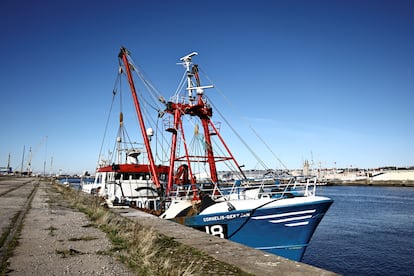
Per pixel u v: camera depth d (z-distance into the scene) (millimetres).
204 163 16031
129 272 4965
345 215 36969
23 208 14719
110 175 19578
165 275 4738
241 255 6074
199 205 12508
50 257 5859
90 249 6555
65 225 9828
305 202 10992
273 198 11633
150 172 17219
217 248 6707
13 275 4750
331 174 159125
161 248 6781
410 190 84312
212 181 14352
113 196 16578
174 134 15883
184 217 11328
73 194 23375
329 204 11227
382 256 19672
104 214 11125
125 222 10297
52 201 19047
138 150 19734
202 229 11148
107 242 7289
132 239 7262
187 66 16812
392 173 119312
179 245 7055
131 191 17875
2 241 7309
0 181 51281
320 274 4852
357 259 19109
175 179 17469
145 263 5207
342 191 84562
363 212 39281
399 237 24969
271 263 5500
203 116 16562
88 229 9164
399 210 40812
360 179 127938
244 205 11117
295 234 11086
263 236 11039
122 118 19125
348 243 23125
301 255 11266
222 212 11062
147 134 18531
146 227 9289
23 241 7348
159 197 17047
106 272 4934
